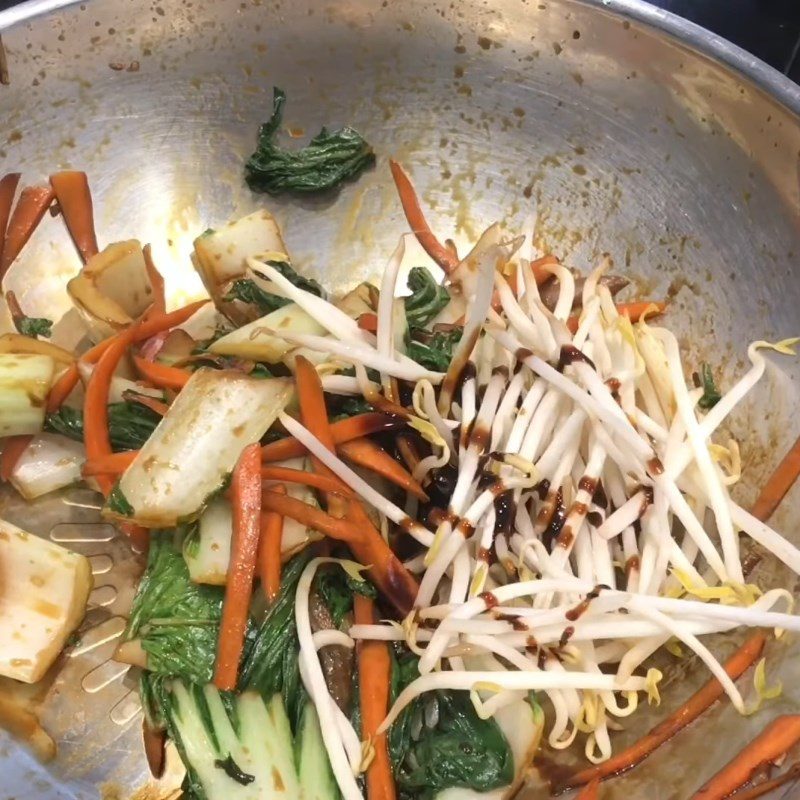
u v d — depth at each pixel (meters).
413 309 0.35
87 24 0.34
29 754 0.29
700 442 0.30
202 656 0.28
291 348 0.32
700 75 0.32
